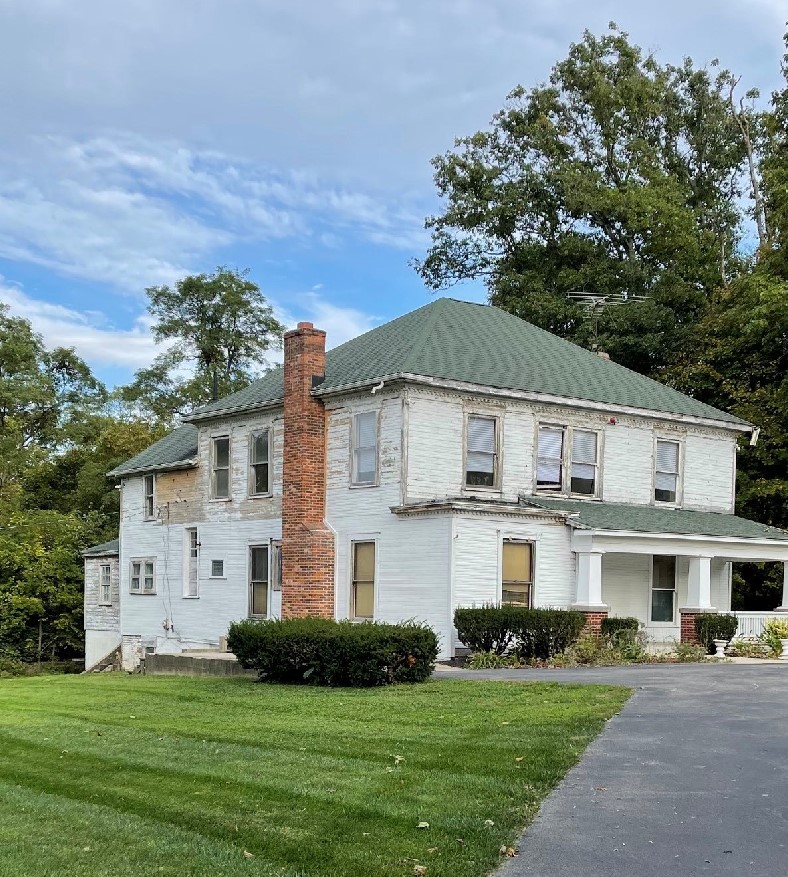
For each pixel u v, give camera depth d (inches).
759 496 1389.0
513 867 281.0
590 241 2016.5
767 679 695.1
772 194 1509.6
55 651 1530.5
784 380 1390.3
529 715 526.6
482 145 2132.1
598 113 2070.6
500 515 957.2
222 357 2615.7
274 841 306.2
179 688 735.1
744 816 324.5
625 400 1131.9
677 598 1148.5
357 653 698.2
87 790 380.2
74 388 2787.9
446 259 2137.1
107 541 1632.6
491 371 1048.8
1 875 279.6
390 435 993.5
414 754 430.9
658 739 450.3
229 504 1197.1
